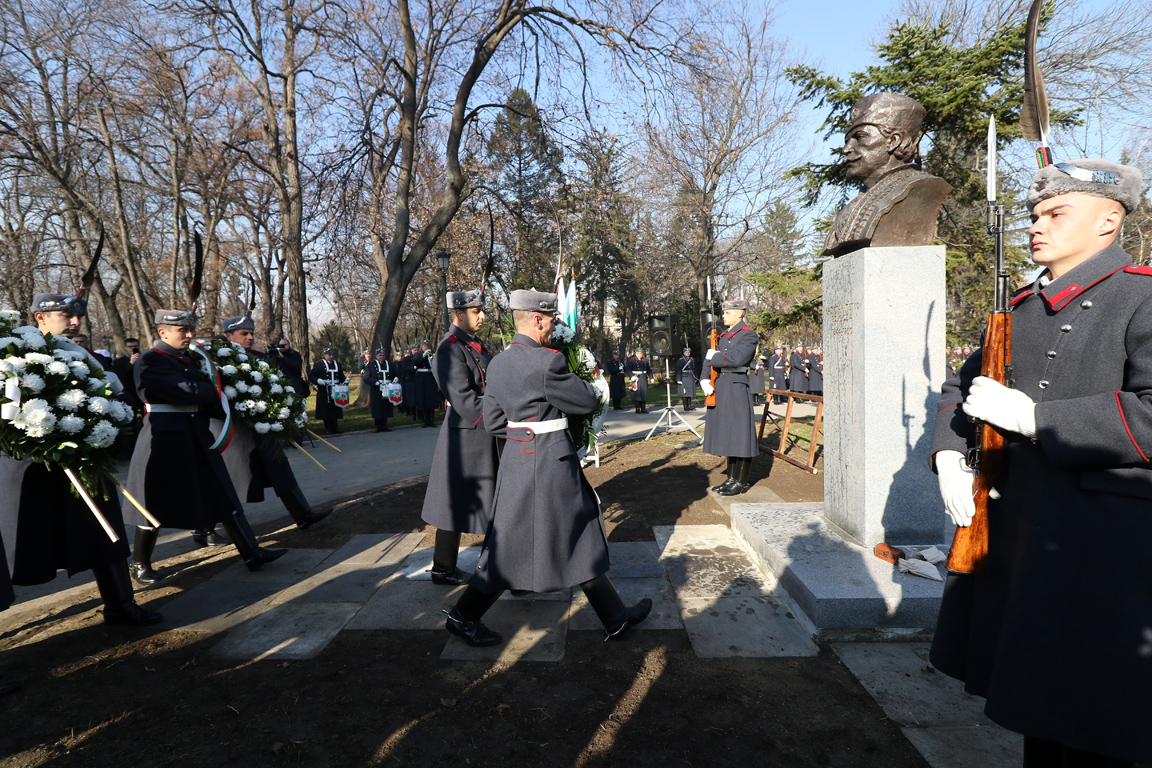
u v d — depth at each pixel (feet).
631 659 9.40
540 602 11.63
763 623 10.34
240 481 15.64
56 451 9.84
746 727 7.68
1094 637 4.39
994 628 5.11
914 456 11.48
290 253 62.75
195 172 68.08
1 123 51.67
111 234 62.64
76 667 9.59
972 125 30.76
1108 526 4.46
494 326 54.75
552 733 7.69
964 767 6.87
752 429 18.56
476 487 12.23
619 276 108.58
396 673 9.20
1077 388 4.78
